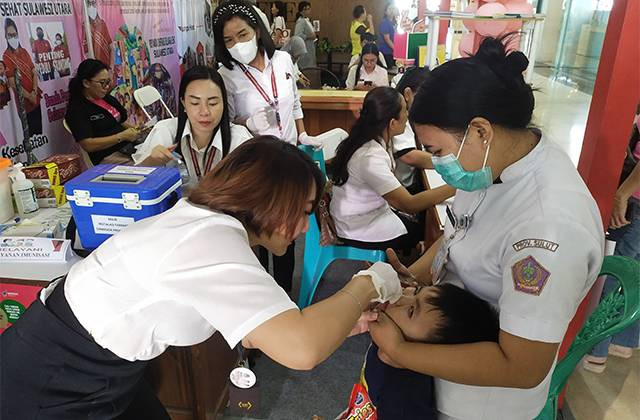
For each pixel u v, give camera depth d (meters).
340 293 0.93
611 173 1.62
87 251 1.61
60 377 1.00
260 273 0.86
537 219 0.85
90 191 1.48
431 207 2.11
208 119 1.90
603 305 1.24
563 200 0.85
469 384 0.92
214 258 0.85
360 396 1.15
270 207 0.91
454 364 0.91
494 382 0.89
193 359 1.67
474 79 0.85
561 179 0.88
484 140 0.88
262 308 0.83
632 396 2.07
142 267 0.89
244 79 2.52
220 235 0.87
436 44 2.63
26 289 1.50
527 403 1.04
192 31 5.06
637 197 1.89
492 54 0.86
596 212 0.89
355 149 2.17
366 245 2.32
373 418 1.10
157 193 1.49
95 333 0.96
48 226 1.74
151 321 0.94
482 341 0.94
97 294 0.93
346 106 3.97
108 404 1.09
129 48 3.59
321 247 2.34
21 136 2.37
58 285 1.03
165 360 1.68
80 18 2.85
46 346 0.99
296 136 2.80
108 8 3.24
